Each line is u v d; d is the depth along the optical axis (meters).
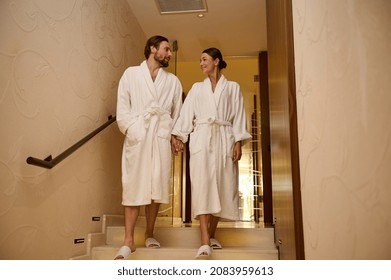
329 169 0.85
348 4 0.79
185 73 4.99
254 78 4.90
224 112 2.12
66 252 1.77
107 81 2.43
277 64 1.71
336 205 0.81
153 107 1.96
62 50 1.76
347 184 0.76
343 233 0.77
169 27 3.43
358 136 0.73
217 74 2.22
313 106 0.98
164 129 1.99
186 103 2.21
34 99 1.49
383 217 0.65
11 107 1.33
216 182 1.96
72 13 1.89
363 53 0.72
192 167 1.99
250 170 4.86
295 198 1.08
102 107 2.31
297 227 1.06
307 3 1.07
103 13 2.41
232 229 2.20
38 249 1.50
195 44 3.80
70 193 1.83
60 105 1.72
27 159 1.36
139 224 2.74
